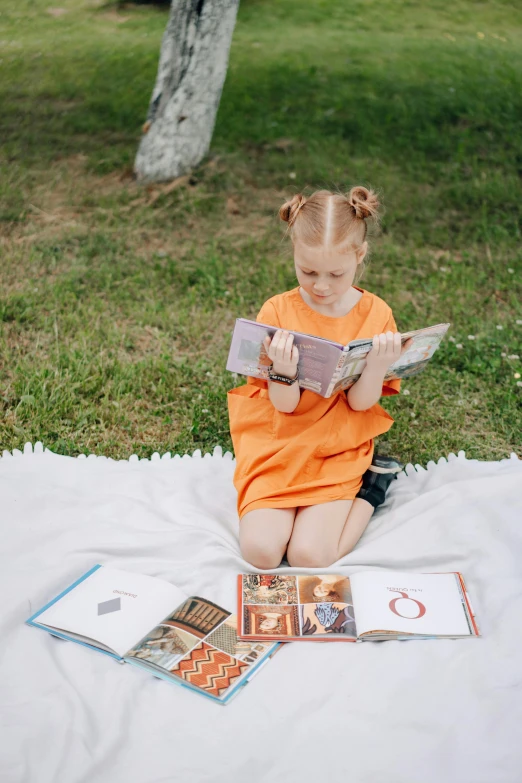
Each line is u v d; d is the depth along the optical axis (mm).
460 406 4070
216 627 2576
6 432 3721
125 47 10055
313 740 2176
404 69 9406
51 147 7219
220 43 6520
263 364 2906
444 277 5461
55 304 4871
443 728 2215
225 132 7582
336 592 2732
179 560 2934
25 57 9562
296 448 3025
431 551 2941
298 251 2834
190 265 5523
